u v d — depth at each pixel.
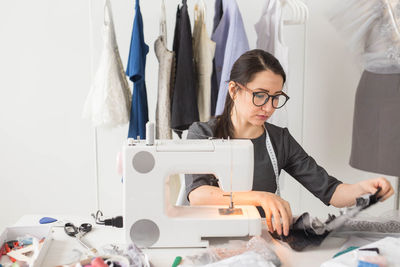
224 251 1.01
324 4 2.48
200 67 2.12
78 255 1.03
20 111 2.57
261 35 2.13
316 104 2.60
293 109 2.60
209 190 1.24
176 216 1.11
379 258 0.87
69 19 2.49
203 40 2.09
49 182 2.66
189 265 0.95
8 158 2.62
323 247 1.07
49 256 1.03
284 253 1.03
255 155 1.48
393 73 1.87
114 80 2.02
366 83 1.98
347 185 1.40
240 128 1.48
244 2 2.45
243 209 1.15
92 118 2.06
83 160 2.64
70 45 2.52
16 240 1.10
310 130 2.63
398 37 1.83
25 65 2.53
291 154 1.54
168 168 1.08
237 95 1.35
